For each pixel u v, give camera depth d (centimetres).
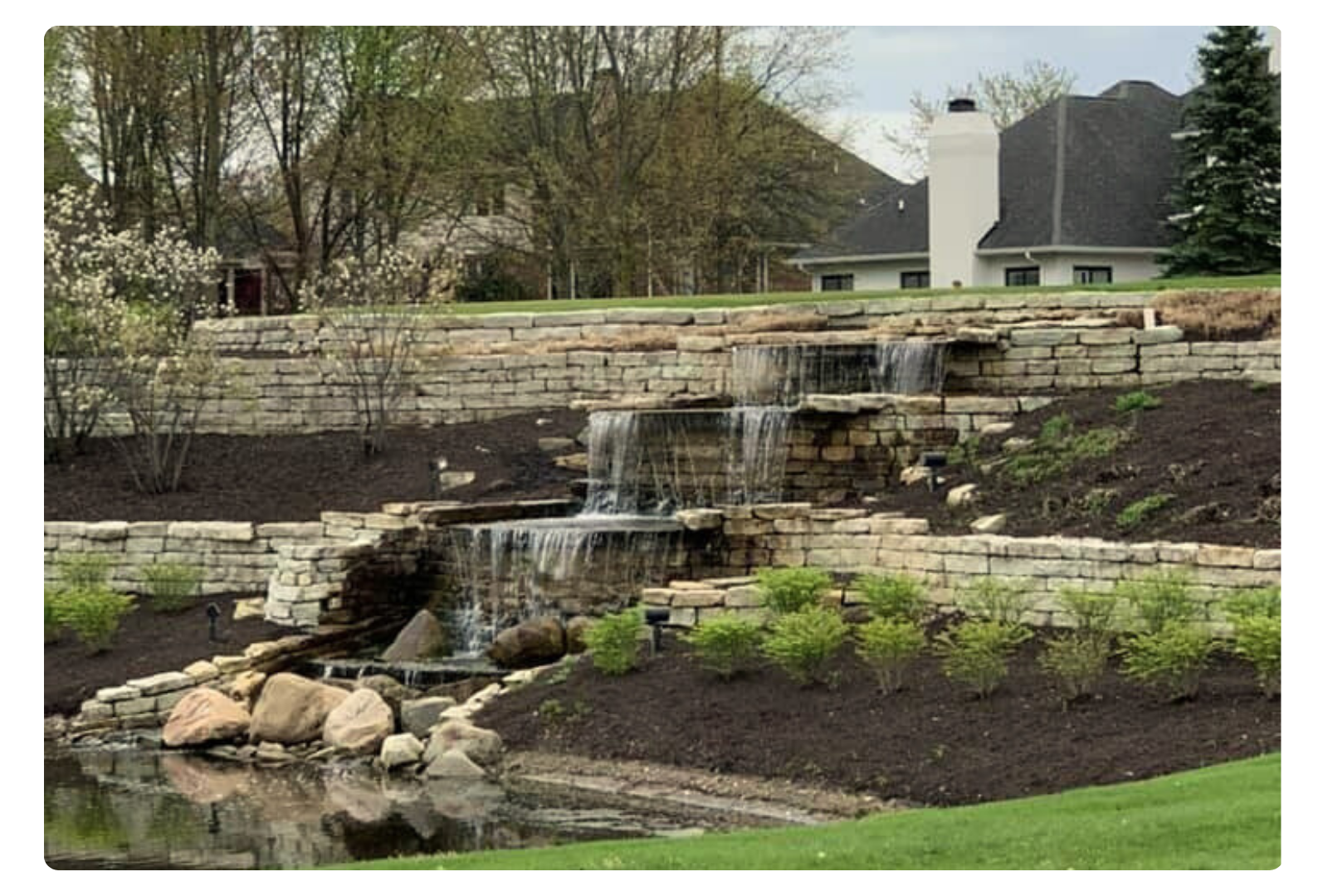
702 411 2153
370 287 2589
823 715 1505
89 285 2466
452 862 1040
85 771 1603
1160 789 1080
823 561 1878
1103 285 2473
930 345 2181
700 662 1673
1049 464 1895
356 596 2041
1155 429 1898
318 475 2389
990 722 1418
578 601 1961
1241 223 3256
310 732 1694
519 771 1530
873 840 1008
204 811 1417
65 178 3559
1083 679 1434
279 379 2570
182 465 2419
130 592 2200
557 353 2500
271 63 3603
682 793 1412
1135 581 1574
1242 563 1506
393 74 3703
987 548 1703
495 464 2323
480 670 1833
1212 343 2075
